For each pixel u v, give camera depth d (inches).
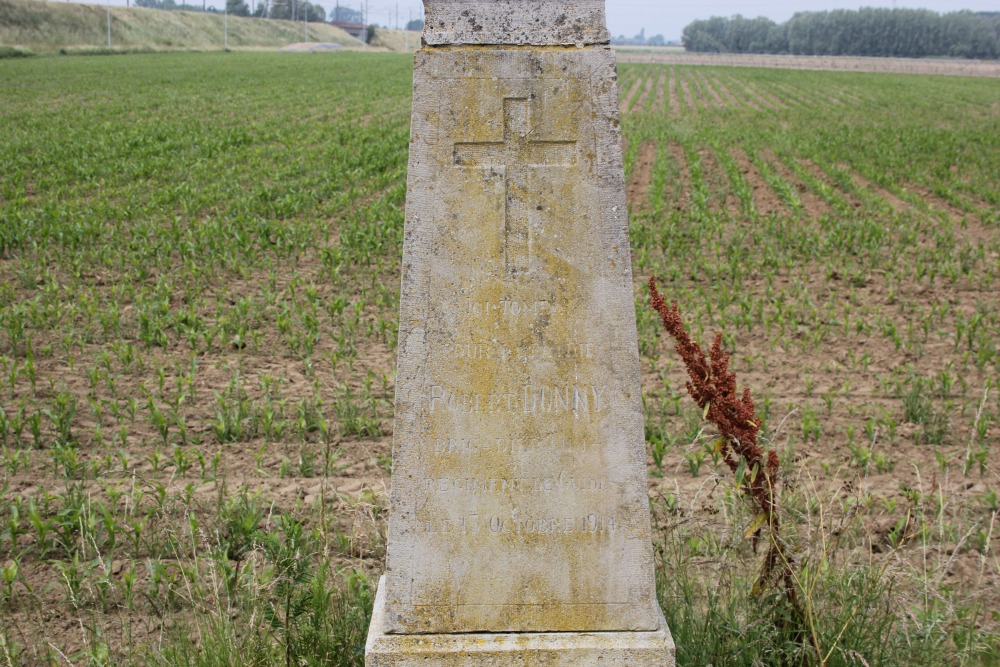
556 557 161.5
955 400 364.5
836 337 453.1
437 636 160.7
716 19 7701.8
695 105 2004.2
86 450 303.9
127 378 375.6
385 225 672.4
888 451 308.8
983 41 6702.8
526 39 158.7
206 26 4719.5
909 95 2386.8
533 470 160.6
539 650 158.6
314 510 248.8
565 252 159.6
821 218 704.4
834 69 4291.3
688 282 564.1
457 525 160.7
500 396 159.9
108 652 186.1
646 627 162.1
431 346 159.3
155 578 207.0
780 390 377.1
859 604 176.4
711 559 207.3
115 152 1027.3
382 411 341.4
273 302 481.4
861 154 1111.6
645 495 161.0
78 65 2536.9
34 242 568.1
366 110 1656.0
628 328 159.9
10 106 1512.1
